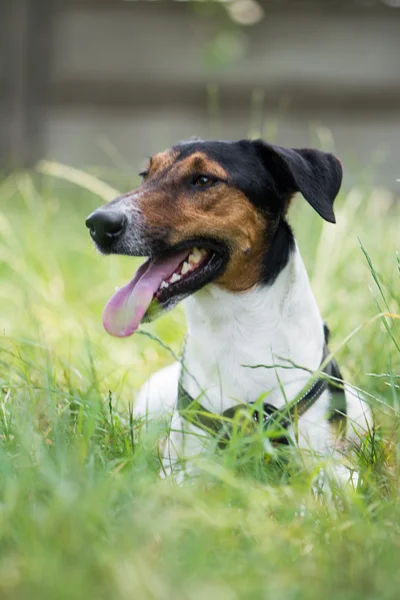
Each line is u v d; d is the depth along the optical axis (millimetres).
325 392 6465
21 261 10102
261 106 16906
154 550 4645
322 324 6793
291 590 4285
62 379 7910
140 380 8266
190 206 6348
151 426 6059
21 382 7016
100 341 8664
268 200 6539
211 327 6438
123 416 6676
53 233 12156
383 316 6121
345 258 9508
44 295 9422
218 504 4996
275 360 6363
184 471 5535
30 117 17312
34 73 17250
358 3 16688
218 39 16062
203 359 6477
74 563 4328
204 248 6426
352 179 14953
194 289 6348
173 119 17125
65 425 5953
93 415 5789
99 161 17234
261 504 5008
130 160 17188
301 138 16891
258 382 6371
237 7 16609
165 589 4117
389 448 6199
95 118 17234
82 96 17250
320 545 4797
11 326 9023
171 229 6305
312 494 5371
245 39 16828
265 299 6383
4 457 5316
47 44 17188
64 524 4508
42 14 17141
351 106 16844
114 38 17109
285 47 16797
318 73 16797
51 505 4680
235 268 6352
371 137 16781
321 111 16875
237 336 6391
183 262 6445
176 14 16984
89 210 14055
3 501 5094
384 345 7785
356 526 4844
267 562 4555
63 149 17312
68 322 9016
